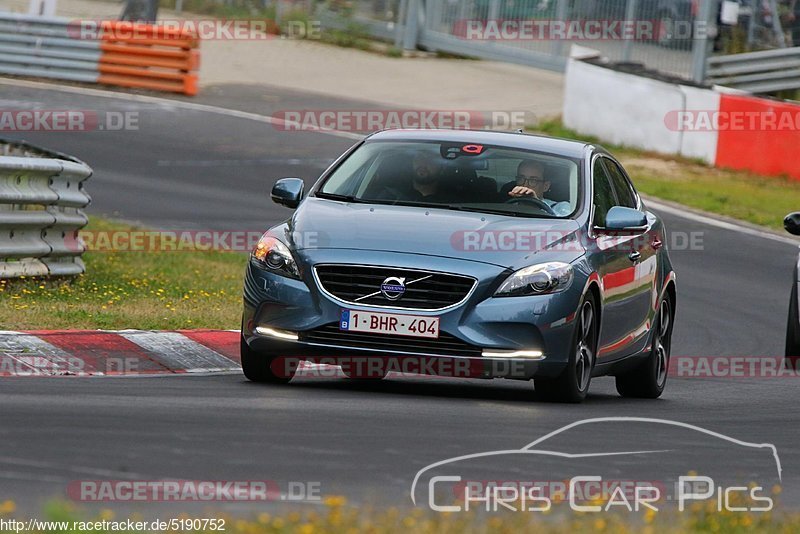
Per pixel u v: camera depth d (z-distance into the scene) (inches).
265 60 4493.1
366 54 4729.3
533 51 4473.4
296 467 843.4
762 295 2378.2
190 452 866.8
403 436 978.1
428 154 1379.2
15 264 1747.0
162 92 3919.8
